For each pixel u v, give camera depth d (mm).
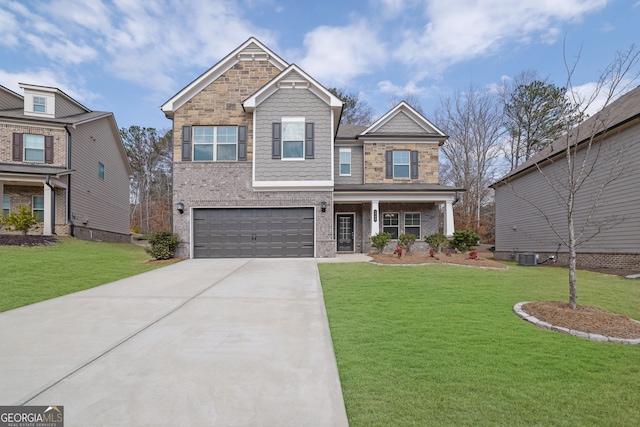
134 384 3111
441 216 31391
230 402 2803
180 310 5664
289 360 3645
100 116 20250
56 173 15703
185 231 13094
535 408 2740
